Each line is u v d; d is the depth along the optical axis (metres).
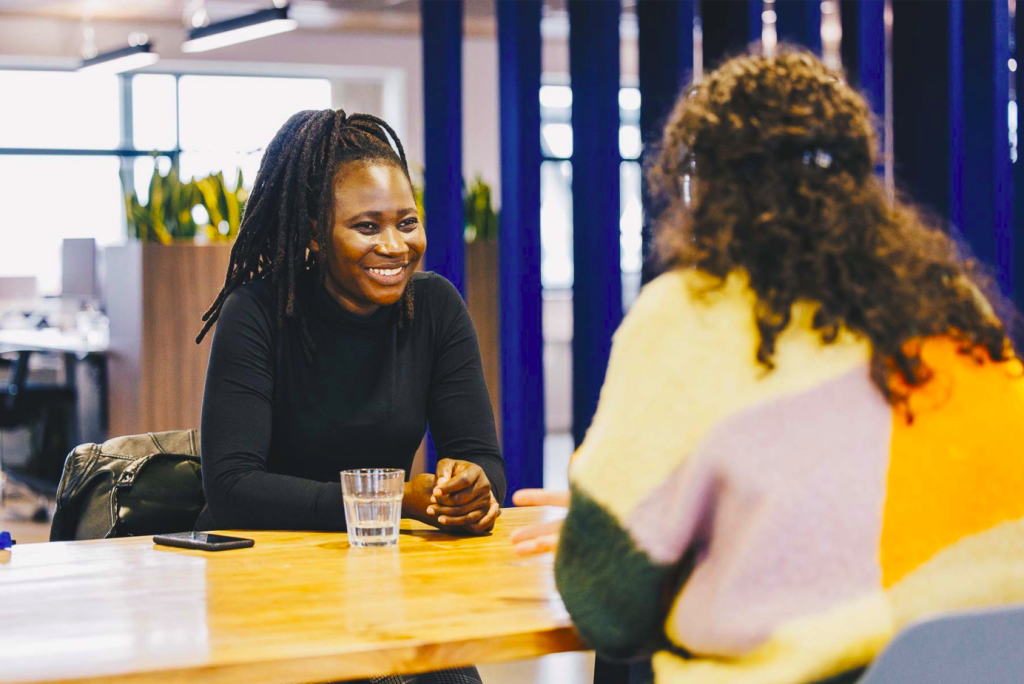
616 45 3.11
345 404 1.73
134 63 8.41
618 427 0.96
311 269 1.77
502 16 3.21
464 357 1.83
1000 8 2.76
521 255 3.25
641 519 0.94
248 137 10.10
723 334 0.95
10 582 1.22
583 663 3.12
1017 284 2.95
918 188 2.81
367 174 1.68
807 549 0.90
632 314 1.00
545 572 1.28
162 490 1.74
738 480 0.92
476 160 10.23
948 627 0.84
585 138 3.19
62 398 5.78
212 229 5.16
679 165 1.06
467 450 1.79
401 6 9.30
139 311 4.96
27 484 5.74
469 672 1.51
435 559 1.35
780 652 0.90
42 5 9.06
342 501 1.51
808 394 0.93
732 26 2.83
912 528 0.92
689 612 0.94
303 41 9.95
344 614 1.09
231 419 1.63
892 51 2.86
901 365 0.94
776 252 0.96
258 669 0.96
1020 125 2.98
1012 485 0.95
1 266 9.48
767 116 0.99
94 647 0.99
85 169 9.67
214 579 1.24
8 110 9.50
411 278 1.81
